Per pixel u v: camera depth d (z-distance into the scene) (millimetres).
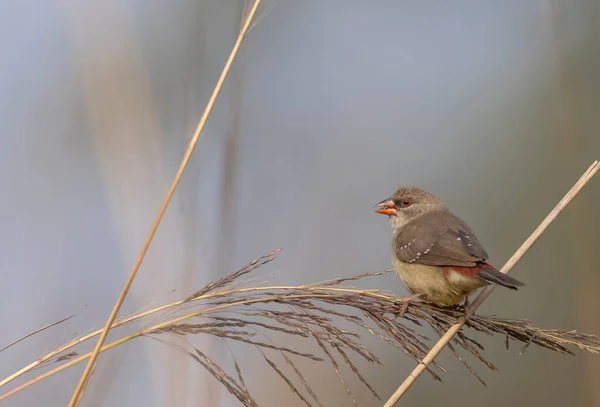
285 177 14492
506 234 15070
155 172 9375
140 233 8844
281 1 15430
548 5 11727
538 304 14344
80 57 9758
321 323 5918
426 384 13289
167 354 8117
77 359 5664
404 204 10617
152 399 8023
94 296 10242
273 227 13781
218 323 5824
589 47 14641
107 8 9914
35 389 9164
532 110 16078
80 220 11141
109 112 9453
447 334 6859
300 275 13305
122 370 8336
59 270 10453
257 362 11922
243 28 6078
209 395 8117
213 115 10719
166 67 12047
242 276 6277
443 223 9164
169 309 5949
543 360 13195
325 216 14133
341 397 12594
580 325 11305
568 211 14750
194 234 8992
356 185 14688
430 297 8812
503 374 13312
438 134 16016
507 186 15484
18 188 11328
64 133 11734
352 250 13727
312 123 15109
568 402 12836
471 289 8484
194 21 10562
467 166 15688
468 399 13297
